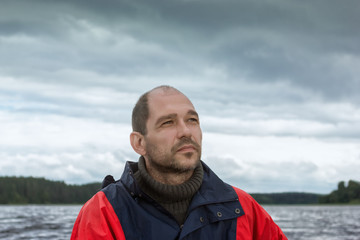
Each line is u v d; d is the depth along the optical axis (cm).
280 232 225
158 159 190
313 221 4834
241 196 213
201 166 204
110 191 202
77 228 200
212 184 205
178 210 197
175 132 188
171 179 195
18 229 3023
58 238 2286
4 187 17338
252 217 210
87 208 199
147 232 190
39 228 3142
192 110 193
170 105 191
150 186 192
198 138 193
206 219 196
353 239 2391
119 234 189
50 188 17912
